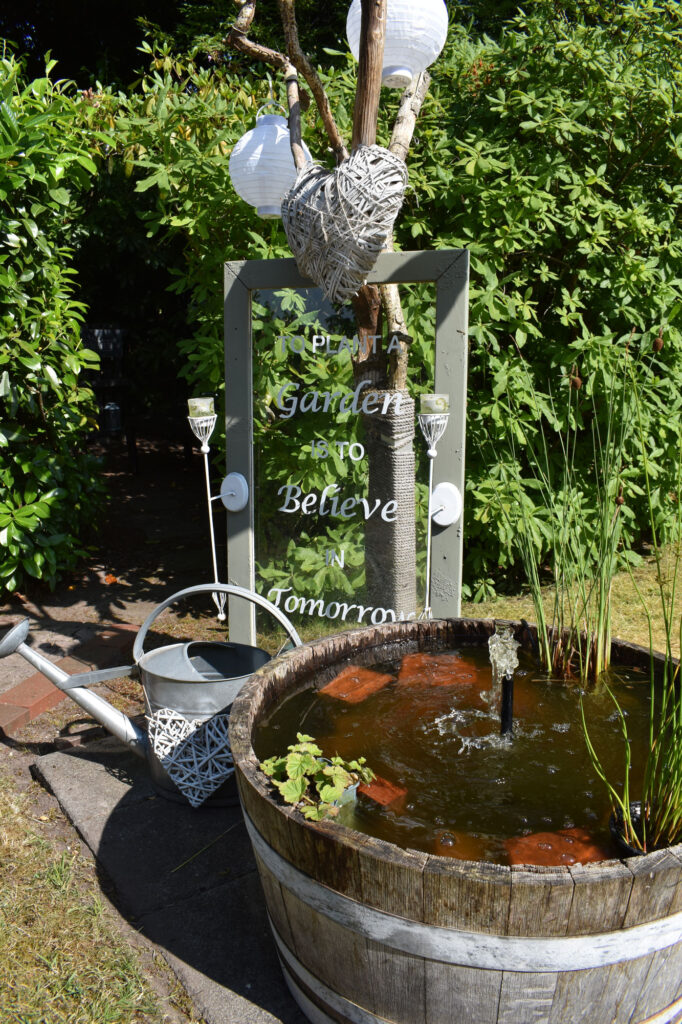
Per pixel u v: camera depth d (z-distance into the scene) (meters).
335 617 3.31
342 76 4.06
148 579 5.18
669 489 4.76
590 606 3.25
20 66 4.54
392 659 2.50
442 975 1.45
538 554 4.43
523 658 2.52
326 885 1.52
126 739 2.76
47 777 2.85
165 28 9.88
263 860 1.71
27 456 4.59
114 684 3.67
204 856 2.45
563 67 4.19
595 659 2.42
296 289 3.17
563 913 1.33
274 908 1.80
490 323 4.02
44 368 4.57
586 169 4.15
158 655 2.76
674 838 1.60
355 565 3.25
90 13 9.94
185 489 7.54
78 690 2.76
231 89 4.34
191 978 1.98
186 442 8.39
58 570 5.09
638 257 4.28
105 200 7.18
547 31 4.29
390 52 2.41
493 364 4.04
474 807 1.76
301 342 3.20
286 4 2.30
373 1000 1.59
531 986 1.41
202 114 3.91
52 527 4.80
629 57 4.47
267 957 2.06
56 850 2.48
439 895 1.36
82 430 5.34
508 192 3.84
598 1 4.77
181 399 9.62
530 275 4.53
